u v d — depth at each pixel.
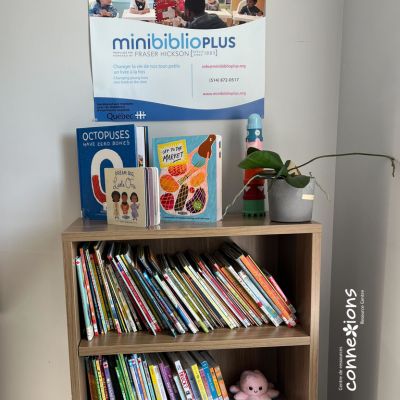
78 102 1.12
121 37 1.11
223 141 1.16
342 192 1.16
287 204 0.91
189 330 0.96
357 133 1.07
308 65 1.16
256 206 1.04
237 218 1.02
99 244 0.99
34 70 1.11
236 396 1.08
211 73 1.13
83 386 0.93
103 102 1.12
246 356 1.21
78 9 1.09
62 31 1.10
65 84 1.12
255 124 1.06
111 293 0.95
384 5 0.93
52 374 1.20
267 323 1.01
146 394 0.95
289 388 1.09
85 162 1.05
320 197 1.21
